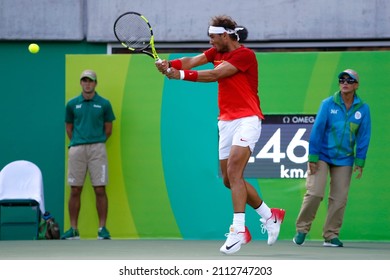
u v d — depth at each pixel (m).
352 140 26.72
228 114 21.92
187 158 31.53
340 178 26.97
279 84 31.36
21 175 32.34
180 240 30.91
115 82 31.94
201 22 34.59
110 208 31.77
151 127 31.73
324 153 26.89
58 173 34.28
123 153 31.78
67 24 34.84
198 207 31.45
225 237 31.31
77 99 31.62
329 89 31.36
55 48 34.94
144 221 31.62
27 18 34.75
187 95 31.61
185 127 31.58
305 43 34.91
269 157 31.20
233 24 22.09
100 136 31.52
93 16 34.69
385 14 34.28
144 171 31.69
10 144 34.50
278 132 31.27
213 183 31.38
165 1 34.59
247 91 21.83
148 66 31.83
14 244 28.67
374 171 31.05
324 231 27.55
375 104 31.12
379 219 30.97
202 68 32.06
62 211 34.19
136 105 31.81
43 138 34.53
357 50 34.84
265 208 23.00
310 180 27.08
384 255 23.41
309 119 31.25
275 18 34.47
